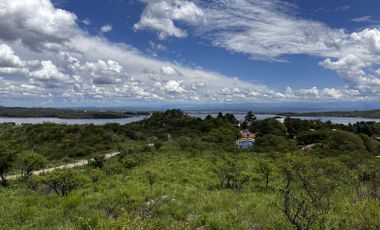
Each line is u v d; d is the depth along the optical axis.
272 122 101.75
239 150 55.12
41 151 66.69
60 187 18.09
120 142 77.69
